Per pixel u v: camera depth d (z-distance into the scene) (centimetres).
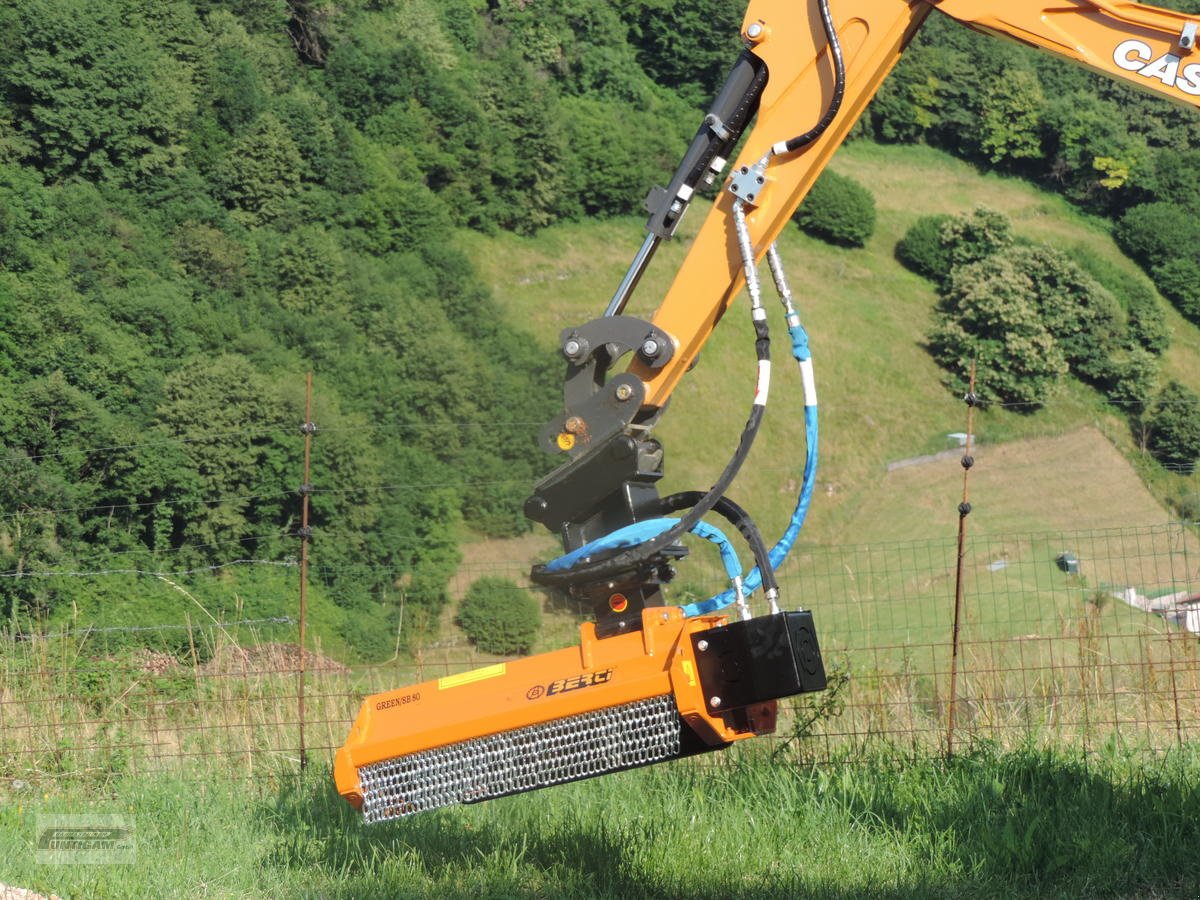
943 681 774
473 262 5219
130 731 791
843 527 4162
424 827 591
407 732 442
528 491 3656
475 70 5797
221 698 815
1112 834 535
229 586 2409
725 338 4250
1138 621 802
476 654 2703
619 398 441
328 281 4541
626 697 418
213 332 4109
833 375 5038
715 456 3994
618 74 6284
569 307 5097
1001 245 5588
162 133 4731
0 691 819
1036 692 745
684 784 645
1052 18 414
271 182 4856
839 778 629
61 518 2853
